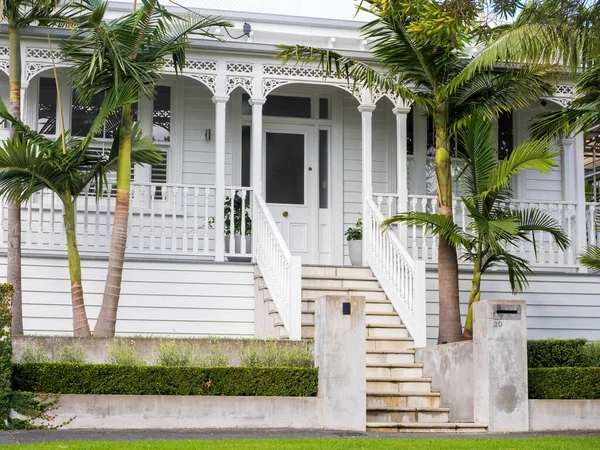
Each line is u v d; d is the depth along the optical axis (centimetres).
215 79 1564
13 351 1149
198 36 1641
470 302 1362
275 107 1778
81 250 1480
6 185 1280
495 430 1163
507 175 1298
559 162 1866
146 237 1655
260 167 1565
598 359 1277
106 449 903
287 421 1138
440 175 1380
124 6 1670
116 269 1295
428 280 1598
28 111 1647
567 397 1216
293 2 1847
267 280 1444
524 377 1185
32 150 1289
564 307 1641
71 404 1083
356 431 1132
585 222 1672
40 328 1452
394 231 1630
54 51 1516
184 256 1583
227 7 1769
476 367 1200
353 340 1162
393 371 1326
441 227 1329
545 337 1627
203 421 1116
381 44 1378
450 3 1193
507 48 1229
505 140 1856
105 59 1277
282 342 1233
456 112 1418
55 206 1599
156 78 1356
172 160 1698
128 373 1111
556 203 1669
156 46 1345
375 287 1514
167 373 1121
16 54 1364
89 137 1259
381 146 1803
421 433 1141
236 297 1529
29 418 1066
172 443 952
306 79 1602
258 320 1498
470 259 1411
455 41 1272
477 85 1388
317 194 1770
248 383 1142
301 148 1780
